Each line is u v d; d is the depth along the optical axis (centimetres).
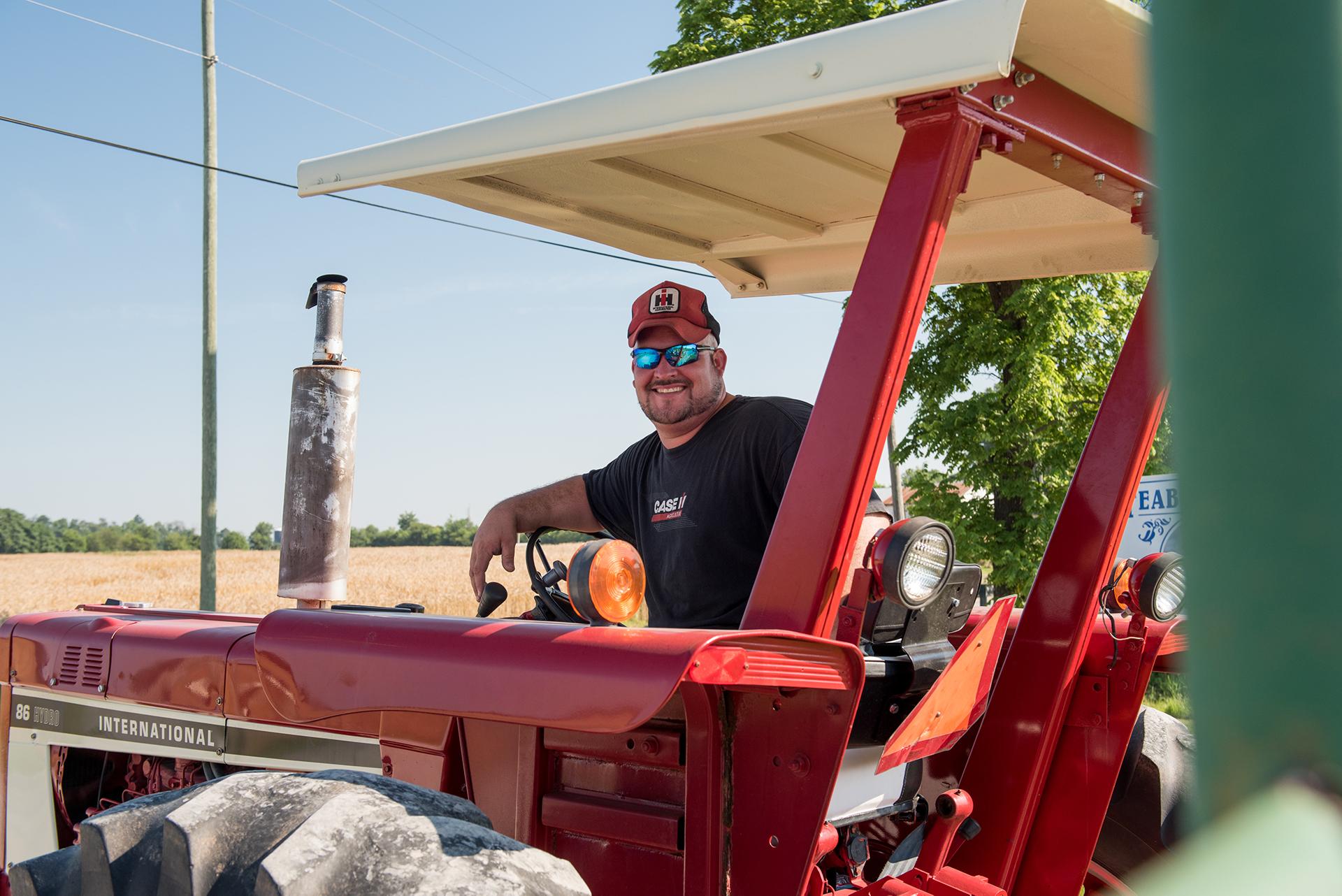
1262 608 32
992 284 1052
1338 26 33
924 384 1073
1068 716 225
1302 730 31
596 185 233
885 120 190
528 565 235
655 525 256
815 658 145
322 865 135
